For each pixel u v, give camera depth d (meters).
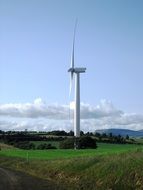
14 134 171.12
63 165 49.00
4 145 146.25
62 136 171.88
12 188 34.72
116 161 39.94
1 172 52.34
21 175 48.06
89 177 39.75
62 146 129.38
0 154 88.75
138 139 174.50
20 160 69.62
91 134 170.88
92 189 34.19
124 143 153.12
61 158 60.72
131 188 31.78
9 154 87.56
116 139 157.75
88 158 47.56
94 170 40.84
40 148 131.62
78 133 131.50
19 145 143.88
